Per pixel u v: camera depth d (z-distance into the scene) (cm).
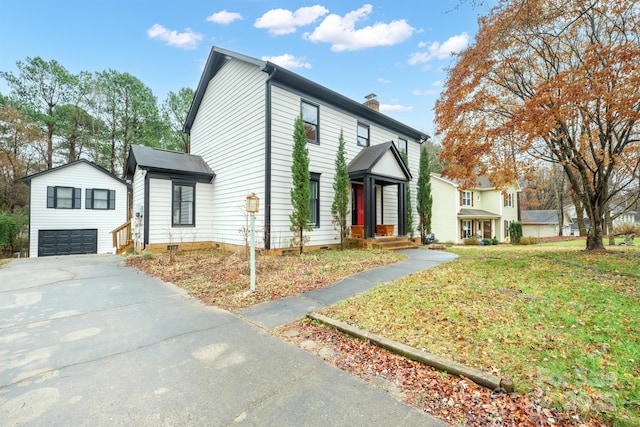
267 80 938
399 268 734
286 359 307
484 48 772
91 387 257
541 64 890
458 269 687
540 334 327
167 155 1218
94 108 2205
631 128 828
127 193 1938
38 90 2077
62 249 1698
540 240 2239
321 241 1077
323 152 1096
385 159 1152
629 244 1384
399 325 368
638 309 393
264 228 930
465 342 316
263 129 958
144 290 585
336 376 274
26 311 461
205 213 1223
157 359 308
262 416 218
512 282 550
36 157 2092
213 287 587
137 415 220
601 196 988
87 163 1789
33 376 275
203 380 267
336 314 418
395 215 1398
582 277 583
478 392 240
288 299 507
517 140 834
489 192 2645
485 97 846
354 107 1203
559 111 690
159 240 1082
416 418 214
